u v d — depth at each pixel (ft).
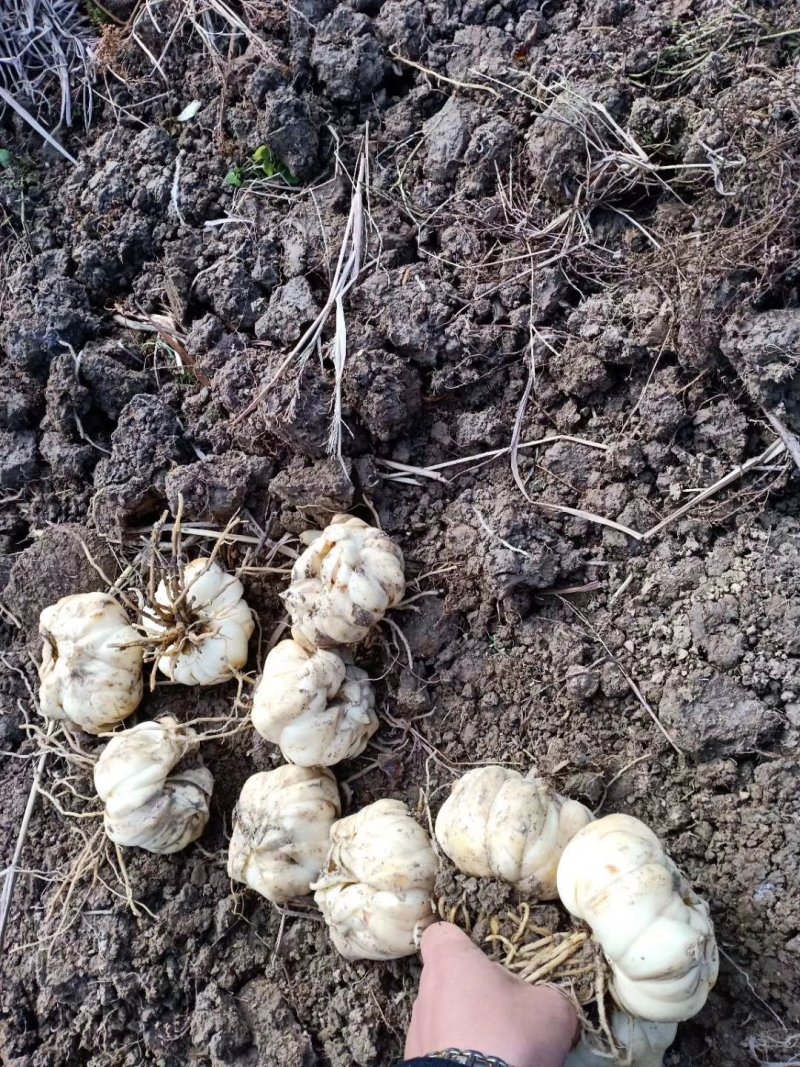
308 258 1.95
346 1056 1.63
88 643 1.80
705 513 1.67
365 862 1.54
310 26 2.07
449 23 2.04
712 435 1.67
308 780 1.69
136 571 1.97
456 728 1.74
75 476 2.06
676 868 1.40
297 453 1.88
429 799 1.70
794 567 1.61
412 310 1.82
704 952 1.31
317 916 1.72
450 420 1.86
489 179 1.91
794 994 1.45
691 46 1.85
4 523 2.11
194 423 1.99
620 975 1.32
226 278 1.97
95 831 1.90
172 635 1.74
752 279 1.62
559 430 1.80
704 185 1.74
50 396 2.03
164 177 2.11
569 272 1.82
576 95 1.81
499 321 1.84
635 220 1.82
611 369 1.76
